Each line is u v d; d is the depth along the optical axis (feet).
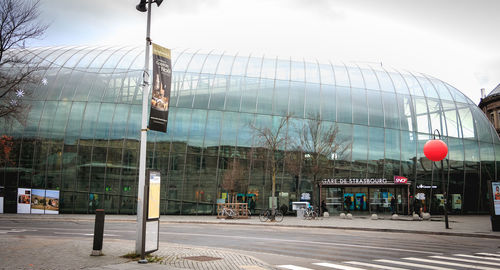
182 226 86.69
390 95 147.54
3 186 132.57
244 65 145.48
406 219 108.99
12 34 56.08
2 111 71.92
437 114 150.71
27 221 97.35
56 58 149.07
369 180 121.49
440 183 143.64
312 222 96.63
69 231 69.05
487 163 153.38
